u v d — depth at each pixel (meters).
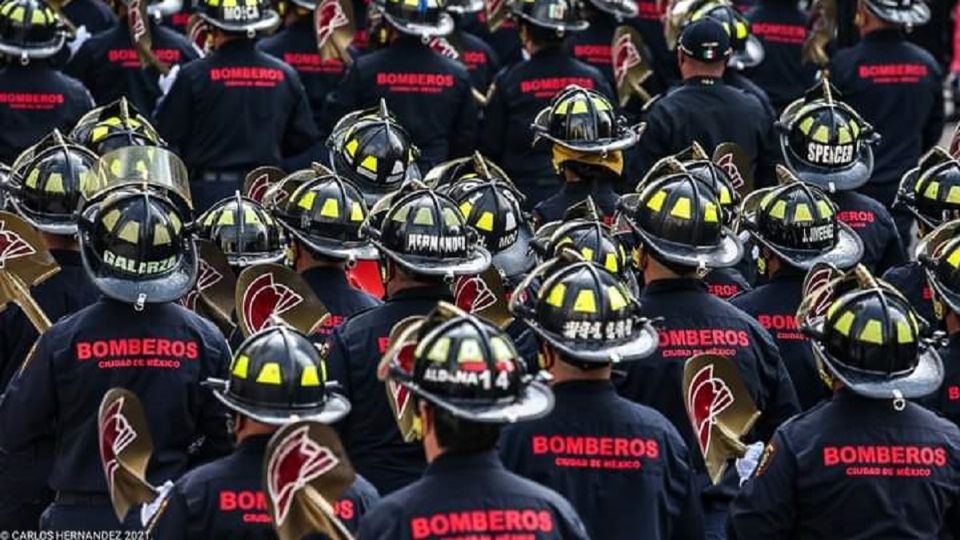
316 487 16.44
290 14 34.66
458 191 23.72
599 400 18.19
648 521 17.98
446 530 15.91
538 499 16.11
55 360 19.73
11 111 32.22
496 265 23.38
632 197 23.16
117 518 19.62
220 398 17.45
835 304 18.69
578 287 18.08
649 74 34.38
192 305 22.83
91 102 32.88
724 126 30.23
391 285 20.67
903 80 34.03
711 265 20.92
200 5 31.56
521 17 32.38
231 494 17.34
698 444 20.42
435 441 16.12
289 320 21.30
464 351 15.96
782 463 18.44
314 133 32.53
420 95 32.53
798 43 36.84
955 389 20.77
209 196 31.75
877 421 18.45
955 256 21.27
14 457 20.25
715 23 30.17
